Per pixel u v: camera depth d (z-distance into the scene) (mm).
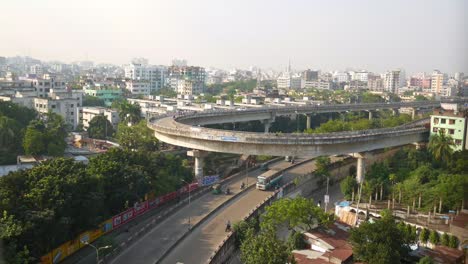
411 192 100625
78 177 73938
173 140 131500
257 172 133000
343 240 74625
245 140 116438
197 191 110125
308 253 71062
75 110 196125
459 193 93188
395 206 99625
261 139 115625
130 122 179500
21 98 188500
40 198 65750
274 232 71438
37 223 62438
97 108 198875
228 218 92250
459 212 89812
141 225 87438
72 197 70438
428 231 79812
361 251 65688
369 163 143500
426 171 111875
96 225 75875
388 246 63438
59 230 66375
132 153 101375
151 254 72688
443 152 125312
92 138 171625
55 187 68562
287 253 62031
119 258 70875
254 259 60062
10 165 117125
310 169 137000
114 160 95688
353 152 124875
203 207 98312
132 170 90312
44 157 125312
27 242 61438
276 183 119125
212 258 67812
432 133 148250
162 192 99062
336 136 121562
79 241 72188
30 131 126062
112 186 85000
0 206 61875
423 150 144500
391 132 134875
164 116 162250
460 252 72625
